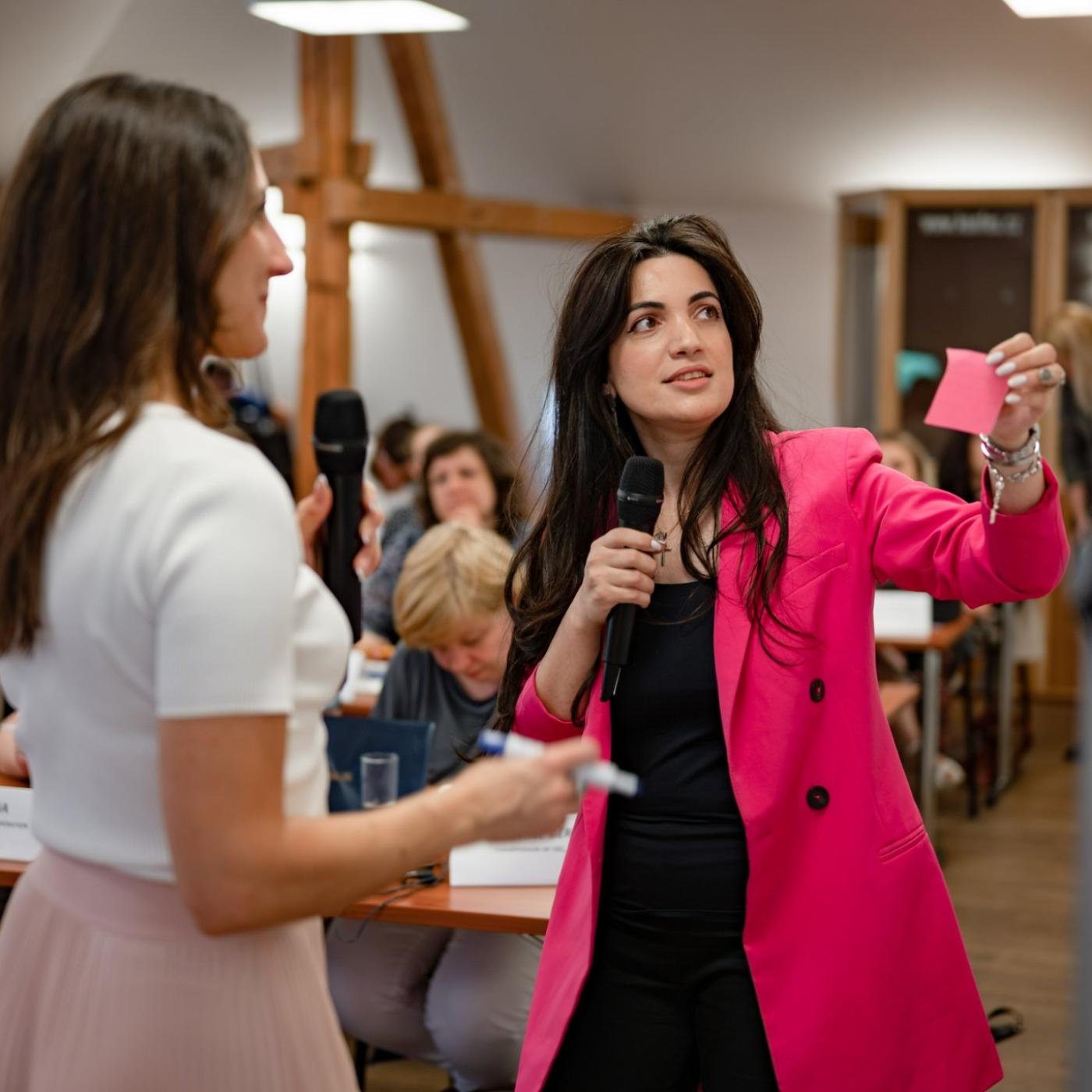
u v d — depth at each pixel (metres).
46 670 1.20
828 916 1.66
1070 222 7.64
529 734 1.87
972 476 6.20
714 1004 1.71
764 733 1.67
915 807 1.75
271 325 10.23
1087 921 1.16
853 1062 1.64
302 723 1.25
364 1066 3.05
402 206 6.54
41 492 1.15
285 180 6.35
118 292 1.14
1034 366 1.43
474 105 8.07
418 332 10.03
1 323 1.18
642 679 1.73
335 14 4.57
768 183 8.10
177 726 1.08
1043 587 1.52
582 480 1.85
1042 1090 3.33
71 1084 1.18
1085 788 1.17
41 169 1.16
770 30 6.81
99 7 7.41
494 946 2.71
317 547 2.09
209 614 1.08
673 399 1.71
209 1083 1.18
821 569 1.69
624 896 1.75
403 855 1.13
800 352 8.39
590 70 7.48
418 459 5.55
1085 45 6.46
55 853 1.24
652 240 1.77
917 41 6.68
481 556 2.81
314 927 1.30
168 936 1.18
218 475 1.12
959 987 1.71
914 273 7.91
